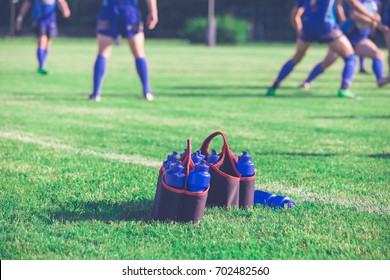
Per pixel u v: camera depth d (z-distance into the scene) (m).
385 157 12.41
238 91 26.28
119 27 21.78
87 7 131.75
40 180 9.83
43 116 17.70
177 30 131.38
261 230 7.40
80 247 6.77
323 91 26.48
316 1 22.56
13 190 9.15
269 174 10.62
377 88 28.12
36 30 33.09
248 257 6.57
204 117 18.11
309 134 15.24
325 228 7.50
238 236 7.19
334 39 23.09
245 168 8.23
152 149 12.90
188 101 22.28
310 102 22.39
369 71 40.47
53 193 8.98
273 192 9.39
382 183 10.10
